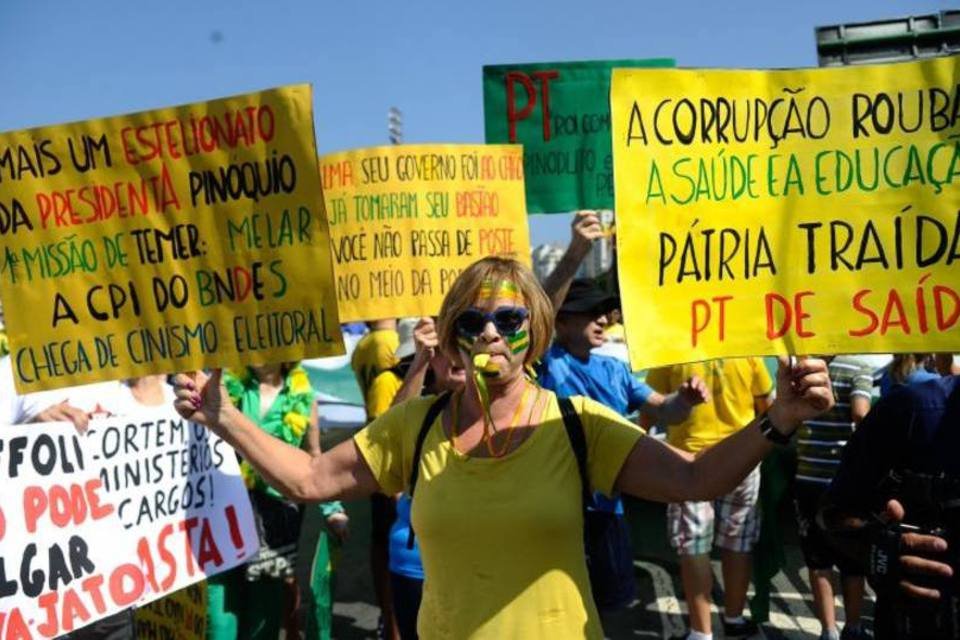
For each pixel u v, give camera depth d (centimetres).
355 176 422
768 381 492
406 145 420
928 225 222
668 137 231
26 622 299
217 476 370
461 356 236
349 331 1326
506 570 218
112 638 512
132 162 281
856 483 221
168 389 364
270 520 396
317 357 269
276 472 247
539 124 461
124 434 337
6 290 293
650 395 421
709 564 479
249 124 269
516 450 225
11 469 301
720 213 231
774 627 523
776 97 230
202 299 278
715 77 230
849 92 227
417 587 352
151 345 284
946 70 221
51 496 311
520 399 234
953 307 220
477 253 426
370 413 478
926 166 222
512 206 430
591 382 404
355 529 781
